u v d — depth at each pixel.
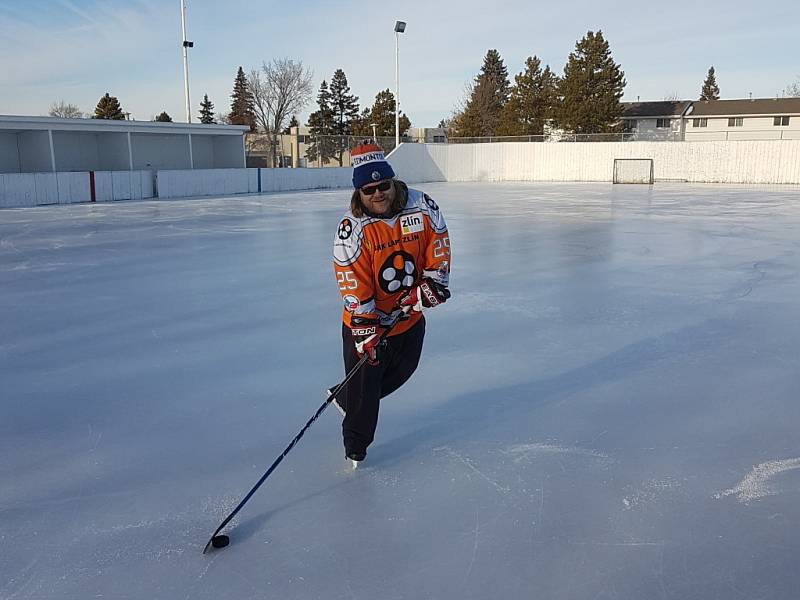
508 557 2.47
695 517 2.73
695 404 3.97
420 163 36.09
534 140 37.59
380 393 3.22
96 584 2.36
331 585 2.33
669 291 7.18
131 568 2.45
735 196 23.27
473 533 2.63
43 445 3.51
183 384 4.43
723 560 2.44
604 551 2.50
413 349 3.28
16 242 11.68
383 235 2.92
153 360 4.96
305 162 36.97
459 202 21.02
